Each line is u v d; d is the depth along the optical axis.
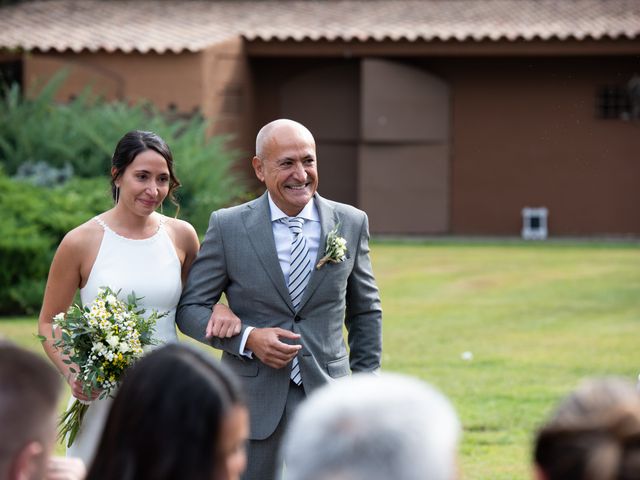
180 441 2.72
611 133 28.66
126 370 5.51
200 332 5.83
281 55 28.17
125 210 6.19
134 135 6.07
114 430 2.81
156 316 5.73
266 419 5.76
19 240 15.46
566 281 18.91
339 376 5.89
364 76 28.27
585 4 29.47
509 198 28.92
